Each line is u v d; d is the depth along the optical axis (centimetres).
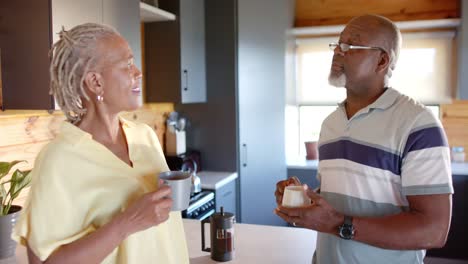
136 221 102
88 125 116
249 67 350
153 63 312
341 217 127
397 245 125
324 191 151
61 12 184
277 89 390
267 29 374
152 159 126
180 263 129
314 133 460
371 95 144
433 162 125
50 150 107
